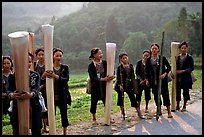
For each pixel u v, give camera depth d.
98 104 12.12
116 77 8.88
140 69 9.33
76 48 85.50
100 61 8.19
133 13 102.31
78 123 8.80
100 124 8.55
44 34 6.83
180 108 10.22
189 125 8.21
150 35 88.25
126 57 8.77
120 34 82.88
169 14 104.62
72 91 21.03
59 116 10.20
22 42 5.49
